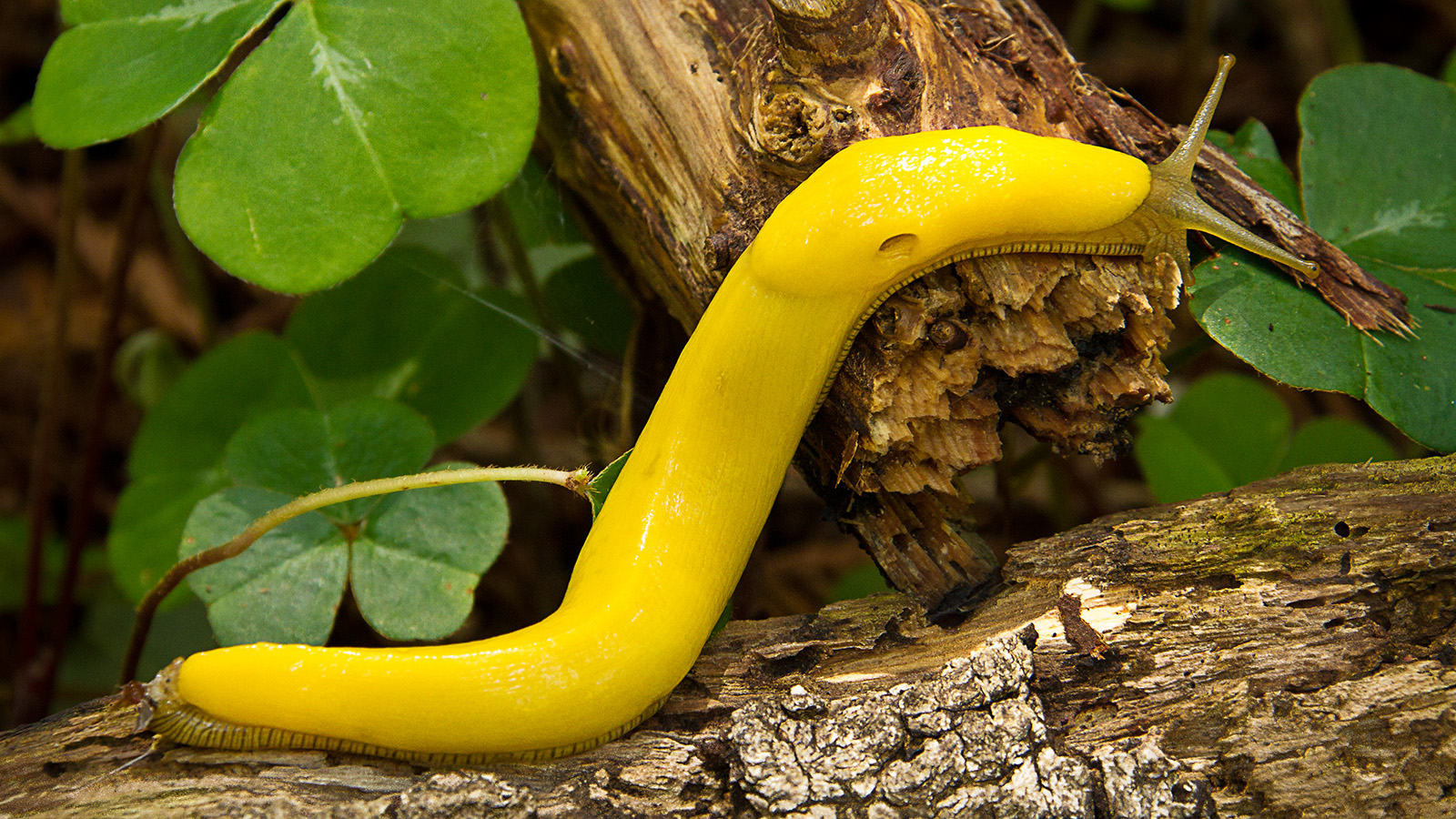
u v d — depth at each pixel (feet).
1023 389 1.61
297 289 1.58
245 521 1.65
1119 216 1.59
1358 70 1.68
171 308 1.99
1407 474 1.58
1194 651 1.55
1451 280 1.63
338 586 1.63
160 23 1.62
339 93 1.60
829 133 1.58
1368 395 1.59
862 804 1.54
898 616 1.59
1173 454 1.78
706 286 1.62
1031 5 1.64
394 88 1.60
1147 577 1.57
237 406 1.77
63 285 1.79
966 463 1.59
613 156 1.64
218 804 1.54
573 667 1.56
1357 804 1.54
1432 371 1.60
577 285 1.79
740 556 1.61
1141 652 1.55
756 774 1.54
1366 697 1.54
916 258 1.58
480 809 1.54
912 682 1.56
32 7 2.10
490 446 1.93
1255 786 1.54
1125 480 1.92
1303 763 1.54
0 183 2.02
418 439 1.67
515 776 1.55
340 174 1.59
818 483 1.64
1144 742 1.54
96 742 1.55
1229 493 1.59
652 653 1.57
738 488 1.60
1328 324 1.60
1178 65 2.10
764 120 1.59
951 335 1.59
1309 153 1.67
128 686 1.56
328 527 1.64
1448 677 1.54
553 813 1.54
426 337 1.79
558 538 1.88
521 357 1.78
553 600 1.86
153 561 1.73
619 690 1.56
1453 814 1.53
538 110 1.61
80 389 1.94
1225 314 1.60
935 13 1.62
